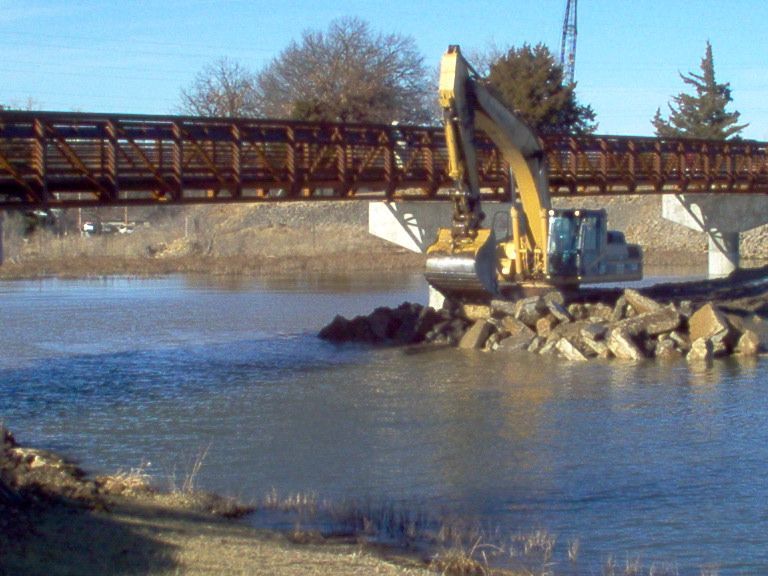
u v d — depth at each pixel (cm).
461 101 3444
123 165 3484
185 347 3612
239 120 3381
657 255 7888
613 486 1783
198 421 2366
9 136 2869
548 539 1474
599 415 2380
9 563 1089
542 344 3397
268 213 8556
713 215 6122
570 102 8731
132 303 5128
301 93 9669
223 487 1786
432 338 3612
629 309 3500
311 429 2267
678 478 1833
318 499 1700
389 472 1892
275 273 6900
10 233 7988
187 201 3256
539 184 3891
